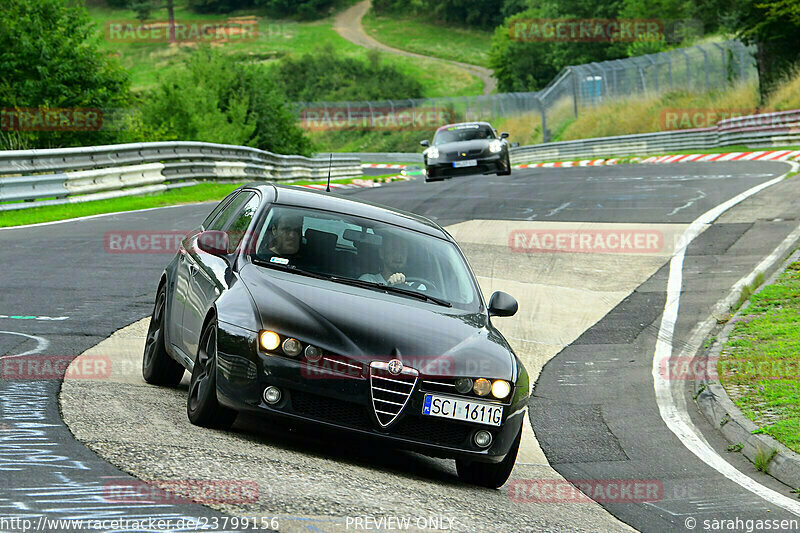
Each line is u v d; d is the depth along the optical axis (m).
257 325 17.17
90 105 113.50
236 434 17.94
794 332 33.19
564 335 35.94
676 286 42.72
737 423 24.34
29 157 61.59
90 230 51.50
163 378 22.39
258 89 154.88
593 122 188.00
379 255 20.61
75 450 14.86
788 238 50.00
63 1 115.12
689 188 72.81
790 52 152.38
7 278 34.81
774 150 115.94
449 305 19.98
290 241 20.17
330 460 17.52
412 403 17.20
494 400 17.77
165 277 23.36
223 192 84.19
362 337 17.45
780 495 19.95
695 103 166.12
